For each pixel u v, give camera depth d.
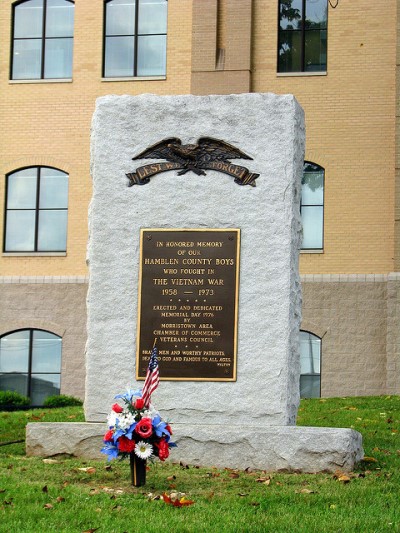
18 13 33.59
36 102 32.97
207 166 14.49
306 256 30.91
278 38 31.88
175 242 14.41
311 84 31.41
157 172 14.58
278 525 10.62
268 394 14.05
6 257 32.69
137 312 14.37
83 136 32.72
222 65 31.75
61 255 32.47
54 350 32.31
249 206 14.36
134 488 12.14
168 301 14.34
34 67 33.28
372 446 15.87
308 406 23.44
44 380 32.28
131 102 14.76
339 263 30.77
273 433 13.48
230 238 14.33
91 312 14.47
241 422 14.06
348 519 10.88
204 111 14.61
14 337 32.47
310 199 31.16
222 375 14.14
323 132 31.20
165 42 32.69
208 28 32.00
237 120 14.53
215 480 12.66
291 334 14.28
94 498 11.57
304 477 12.95
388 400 25.09
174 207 14.49
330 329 30.48
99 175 14.70
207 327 14.22
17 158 32.91
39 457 13.95
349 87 31.19
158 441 12.16
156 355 13.52
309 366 30.59
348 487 12.36
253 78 31.81
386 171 30.81
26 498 11.52
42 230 32.75
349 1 31.47
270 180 14.38
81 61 32.97
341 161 31.03
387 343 29.86
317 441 13.37
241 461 13.49
